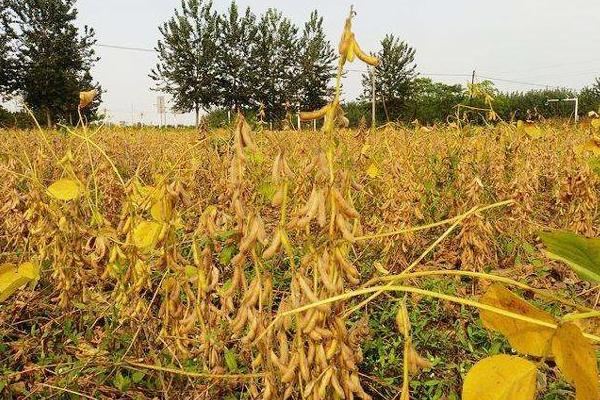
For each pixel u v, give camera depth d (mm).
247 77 47250
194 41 47406
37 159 3258
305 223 1185
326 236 1298
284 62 48688
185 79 46750
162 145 8406
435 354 2652
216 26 47156
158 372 2145
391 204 3617
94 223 2549
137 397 2121
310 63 47469
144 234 1976
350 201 1287
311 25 48656
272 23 48406
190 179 3840
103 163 3316
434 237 4316
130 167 6316
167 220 1859
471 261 3027
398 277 1020
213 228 1669
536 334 800
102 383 2109
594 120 4949
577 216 3971
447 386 2324
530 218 4652
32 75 39844
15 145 7020
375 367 2375
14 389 2238
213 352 1804
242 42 48188
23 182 3600
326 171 1187
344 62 1184
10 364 2371
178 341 1916
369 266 3486
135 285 2100
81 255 2457
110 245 2285
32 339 2459
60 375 2209
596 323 1079
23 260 2916
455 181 4809
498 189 4402
